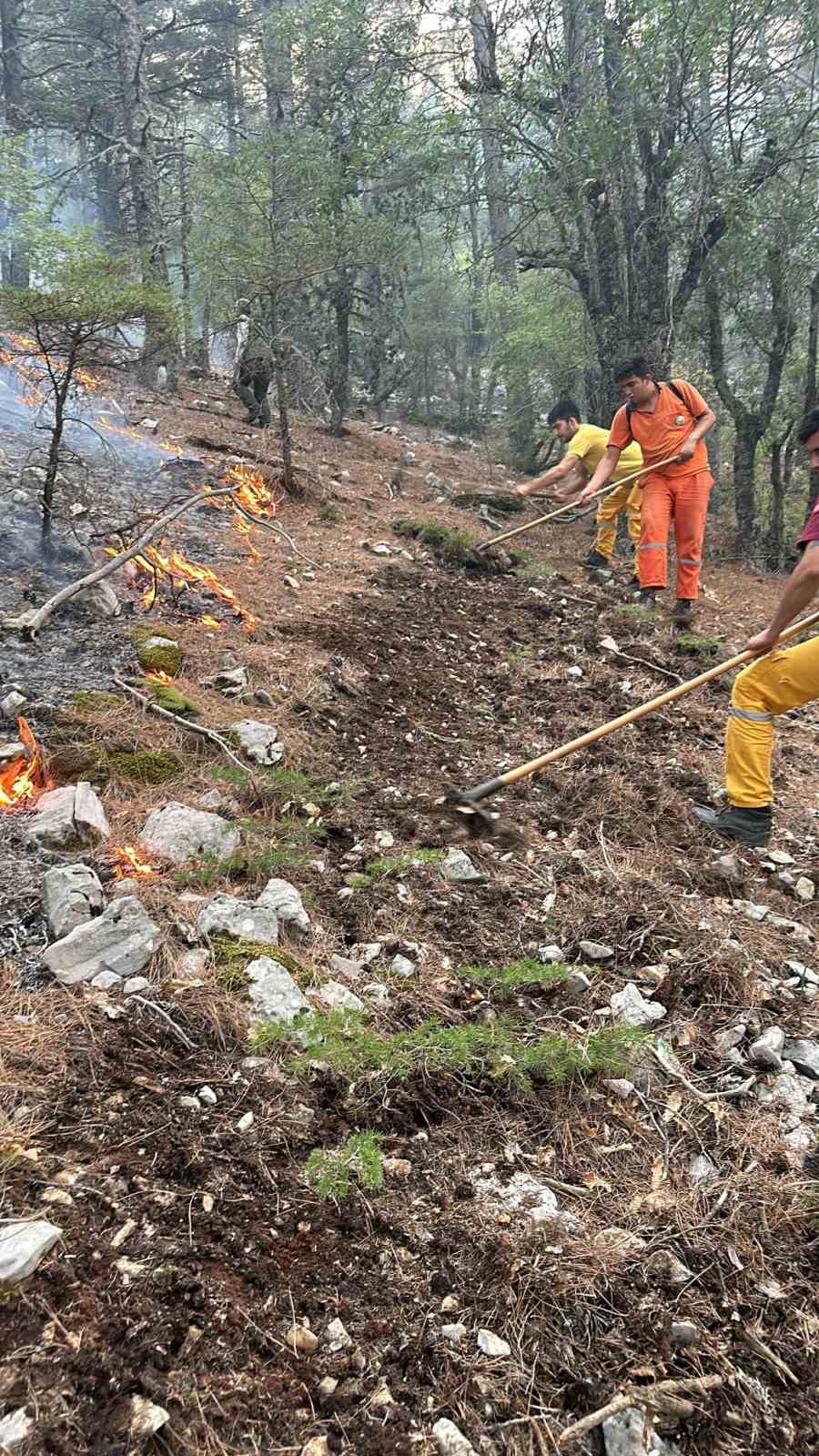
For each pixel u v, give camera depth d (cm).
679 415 652
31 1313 163
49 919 271
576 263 977
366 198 1152
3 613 456
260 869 323
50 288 516
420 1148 226
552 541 923
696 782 439
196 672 459
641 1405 170
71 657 434
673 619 684
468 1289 190
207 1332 170
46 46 2245
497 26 908
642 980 297
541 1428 166
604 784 421
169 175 1480
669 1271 200
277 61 1105
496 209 1095
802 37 823
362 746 443
